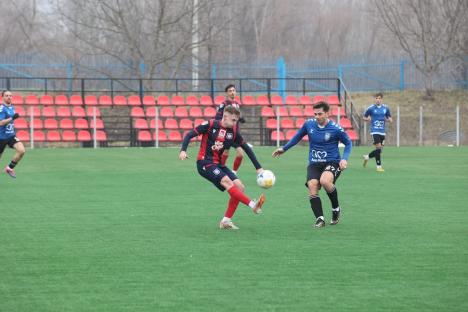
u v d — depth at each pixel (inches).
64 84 2928.2
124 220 774.5
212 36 2768.2
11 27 3762.3
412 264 557.3
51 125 2095.2
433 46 2696.9
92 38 2876.5
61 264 556.4
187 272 528.7
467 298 460.8
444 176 1269.7
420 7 2746.1
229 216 714.8
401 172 1347.2
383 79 2910.9
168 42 2696.9
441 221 770.8
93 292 474.0
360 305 444.8
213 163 716.7
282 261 566.3
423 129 2425.0
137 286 489.1
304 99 2321.6
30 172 1323.8
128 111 2438.5
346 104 2568.9
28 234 688.4
